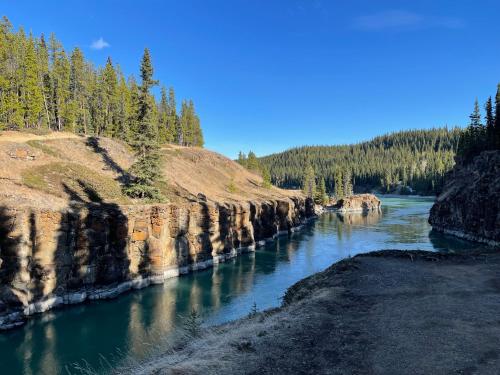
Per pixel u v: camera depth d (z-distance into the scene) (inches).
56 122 3299.7
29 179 1700.3
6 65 2689.5
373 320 587.2
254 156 6441.9
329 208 6250.0
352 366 444.1
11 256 1299.2
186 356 542.0
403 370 423.8
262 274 1988.2
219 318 1321.4
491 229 2709.2
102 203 1745.8
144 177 2001.7
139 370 535.5
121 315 1370.6
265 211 3186.5
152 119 2101.4
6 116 2640.3
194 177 3459.6
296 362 465.4
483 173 3083.2
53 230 1428.4
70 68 3314.5
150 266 1814.7
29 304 1337.4
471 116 4138.8
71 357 1027.3
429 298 679.7
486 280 791.1
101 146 2677.2
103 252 1593.3
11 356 1037.8
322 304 676.7
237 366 462.0
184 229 2041.1
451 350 464.4
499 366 417.7
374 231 3587.6
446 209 3484.3
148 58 2090.3
